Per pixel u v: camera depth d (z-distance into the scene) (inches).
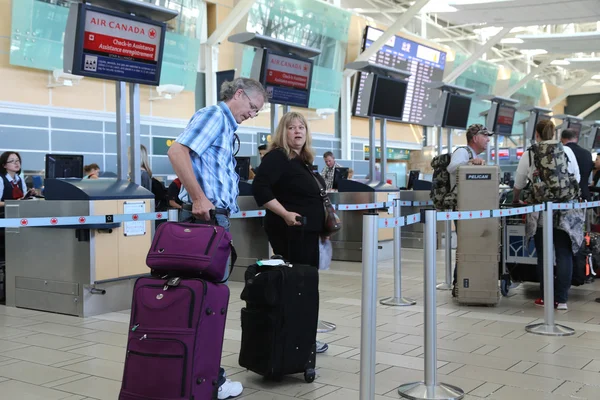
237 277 286.2
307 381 133.9
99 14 192.9
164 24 211.8
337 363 148.8
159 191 275.9
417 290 254.4
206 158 118.0
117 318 201.9
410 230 410.3
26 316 206.5
